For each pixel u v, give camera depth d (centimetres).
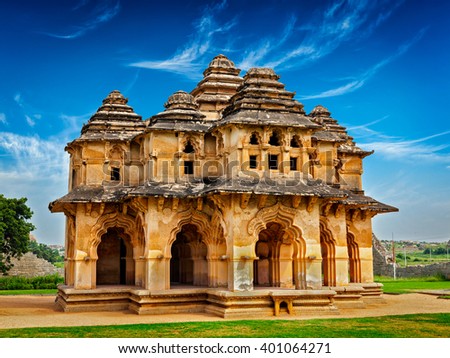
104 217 2519
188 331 1620
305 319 1927
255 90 2316
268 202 2155
